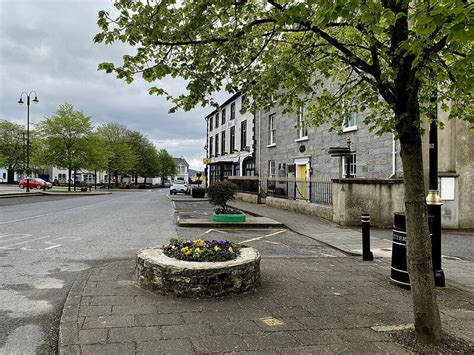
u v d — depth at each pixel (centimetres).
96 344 329
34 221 1305
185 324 379
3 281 550
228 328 371
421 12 263
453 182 1173
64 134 3947
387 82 379
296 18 357
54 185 6356
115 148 5534
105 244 870
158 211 1784
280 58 561
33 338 358
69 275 590
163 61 436
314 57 564
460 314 434
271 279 572
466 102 510
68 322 378
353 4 262
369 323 394
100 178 8994
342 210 1245
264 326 379
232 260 501
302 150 1877
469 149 1198
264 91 549
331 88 1395
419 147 359
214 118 4109
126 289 495
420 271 355
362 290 524
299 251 857
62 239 929
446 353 326
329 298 481
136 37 411
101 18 394
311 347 332
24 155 4491
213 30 478
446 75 400
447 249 880
